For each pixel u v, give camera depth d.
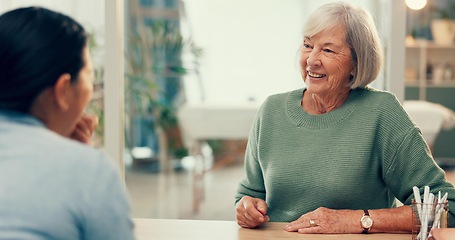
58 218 1.00
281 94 2.10
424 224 1.60
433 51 4.50
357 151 1.90
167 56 5.81
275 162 1.99
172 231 1.79
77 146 1.07
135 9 5.84
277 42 5.62
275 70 5.66
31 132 1.07
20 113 1.09
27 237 0.97
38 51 1.07
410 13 4.40
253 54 5.69
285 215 1.99
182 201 5.14
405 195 1.92
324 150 1.93
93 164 1.05
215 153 5.88
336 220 1.75
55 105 1.12
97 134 2.94
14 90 1.07
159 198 5.14
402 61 2.72
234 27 5.73
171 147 5.75
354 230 1.74
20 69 1.07
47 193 1.00
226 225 1.86
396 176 1.92
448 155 3.62
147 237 1.72
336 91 1.95
